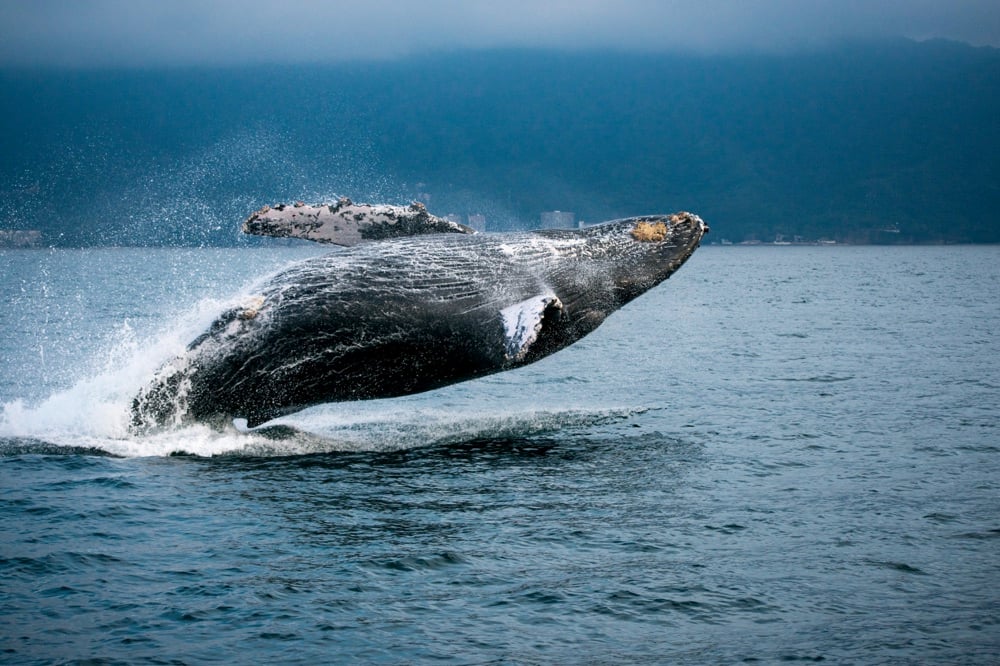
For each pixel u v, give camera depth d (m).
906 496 54.81
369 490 56.00
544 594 41.56
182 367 65.44
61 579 42.22
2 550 45.19
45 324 157.88
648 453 65.56
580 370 108.50
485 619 39.34
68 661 35.50
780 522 50.38
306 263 67.00
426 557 45.34
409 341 66.69
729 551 46.34
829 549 46.56
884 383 95.38
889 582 42.81
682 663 36.12
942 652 36.75
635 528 49.53
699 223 73.69
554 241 70.19
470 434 72.00
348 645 37.09
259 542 46.91
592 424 75.88
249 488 55.75
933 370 104.62
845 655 36.62
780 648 37.19
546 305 61.91
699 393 91.25
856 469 60.84
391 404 87.12
